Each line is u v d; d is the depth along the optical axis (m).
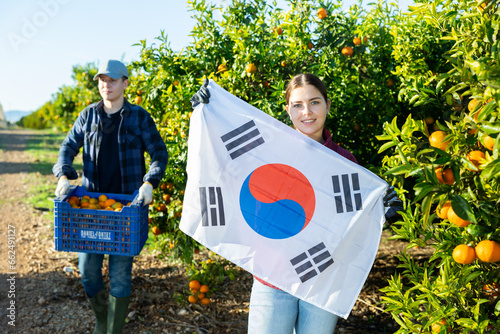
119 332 3.02
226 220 2.17
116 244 2.82
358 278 2.08
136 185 3.11
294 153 2.15
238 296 3.98
